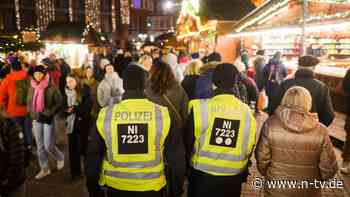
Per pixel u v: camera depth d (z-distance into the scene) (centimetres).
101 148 281
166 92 452
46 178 593
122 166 278
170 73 448
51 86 576
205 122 303
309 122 289
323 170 296
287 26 1059
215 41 1767
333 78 995
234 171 305
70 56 1652
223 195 308
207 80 521
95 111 620
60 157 630
